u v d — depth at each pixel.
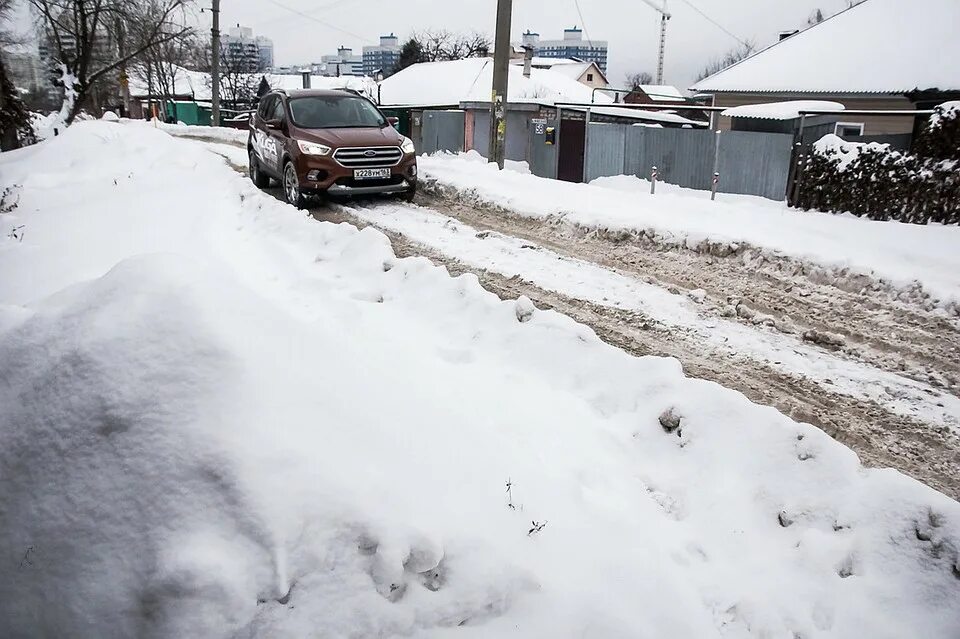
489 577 2.50
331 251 7.54
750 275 7.81
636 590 2.79
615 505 3.46
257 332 3.08
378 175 11.18
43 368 2.83
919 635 2.74
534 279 7.46
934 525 3.05
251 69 64.06
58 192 12.08
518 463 3.27
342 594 2.28
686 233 8.79
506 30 15.12
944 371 5.34
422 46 67.25
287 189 11.51
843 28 25.23
